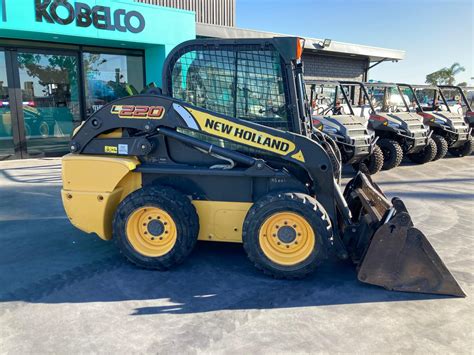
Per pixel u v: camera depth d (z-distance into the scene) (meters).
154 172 3.85
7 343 2.70
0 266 3.91
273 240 3.63
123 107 3.82
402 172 9.26
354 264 3.93
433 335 2.83
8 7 7.97
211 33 11.94
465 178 8.53
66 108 10.17
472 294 3.42
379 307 3.19
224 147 3.80
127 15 9.45
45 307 3.16
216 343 2.71
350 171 9.38
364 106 10.02
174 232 3.76
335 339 2.77
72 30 8.74
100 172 3.81
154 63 10.59
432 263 3.38
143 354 2.59
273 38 3.67
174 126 3.75
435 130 10.87
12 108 9.41
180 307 3.17
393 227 3.38
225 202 3.83
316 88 8.85
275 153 3.64
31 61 9.50
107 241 4.57
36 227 5.05
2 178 7.68
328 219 3.51
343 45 15.63
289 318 3.03
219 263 3.99
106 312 3.09
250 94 3.81
